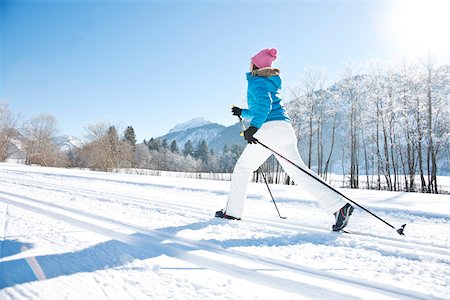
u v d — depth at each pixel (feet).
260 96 10.25
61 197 16.42
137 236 8.37
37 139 166.20
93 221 10.19
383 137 84.28
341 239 8.79
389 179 83.30
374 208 18.24
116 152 146.30
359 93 86.84
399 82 79.77
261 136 10.57
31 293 4.54
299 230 10.08
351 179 87.25
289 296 4.91
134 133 245.24
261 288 5.19
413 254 7.40
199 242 7.98
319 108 90.53
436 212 16.40
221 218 11.35
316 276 5.95
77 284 4.96
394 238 9.27
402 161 82.28
